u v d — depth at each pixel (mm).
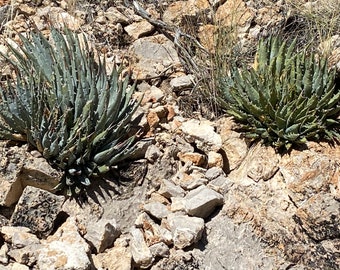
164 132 1472
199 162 1423
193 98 1591
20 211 1239
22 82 1405
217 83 1565
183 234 1225
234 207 1316
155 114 1469
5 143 1318
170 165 1406
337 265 1242
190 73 1653
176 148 1433
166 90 1632
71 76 1402
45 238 1235
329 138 1434
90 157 1328
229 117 1534
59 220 1278
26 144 1320
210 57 1620
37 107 1326
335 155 1410
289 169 1386
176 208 1301
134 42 1711
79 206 1299
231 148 1468
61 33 1641
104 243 1234
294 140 1411
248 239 1279
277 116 1405
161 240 1240
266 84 1466
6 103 1336
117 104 1359
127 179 1356
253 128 1465
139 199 1348
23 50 1457
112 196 1328
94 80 1363
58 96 1358
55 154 1297
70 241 1182
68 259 1106
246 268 1239
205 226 1296
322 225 1284
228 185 1368
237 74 1513
